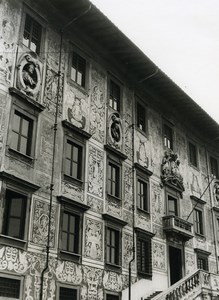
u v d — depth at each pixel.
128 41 27.25
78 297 21.52
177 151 33.88
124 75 29.80
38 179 21.00
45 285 19.92
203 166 37.25
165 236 29.62
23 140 20.98
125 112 28.84
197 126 37.31
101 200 24.64
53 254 20.75
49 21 24.41
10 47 21.25
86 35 26.83
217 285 27.88
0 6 21.39
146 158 29.78
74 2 24.34
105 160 25.77
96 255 23.28
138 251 26.64
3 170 19.20
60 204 21.78
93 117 25.67
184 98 33.16
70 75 24.75
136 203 27.58
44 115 22.28
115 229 25.12
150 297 25.94
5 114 20.02
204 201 35.34
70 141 23.56
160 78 30.88
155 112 32.44
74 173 23.59
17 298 18.55
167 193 31.09
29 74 21.92
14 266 18.66
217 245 35.69
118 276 24.47
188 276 25.62
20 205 20.02
